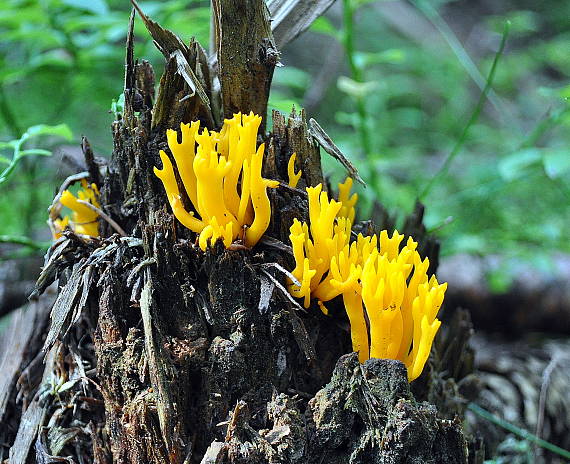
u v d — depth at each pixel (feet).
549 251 4.68
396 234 2.76
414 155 7.07
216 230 2.71
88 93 4.41
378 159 4.53
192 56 2.82
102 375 2.81
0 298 3.56
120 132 2.84
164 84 2.80
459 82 8.96
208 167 2.68
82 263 2.81
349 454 2.75
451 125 8.39
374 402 2.72
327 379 2.84
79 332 2.92
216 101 2.86
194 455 2.77
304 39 9.39
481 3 10.99
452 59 9.05
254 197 2.72
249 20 2.81
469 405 3.26
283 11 2.96
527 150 3.70
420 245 3.10
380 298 2.69
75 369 2.92
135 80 2.86
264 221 2.74
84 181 2.97
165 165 2.72
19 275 3.59
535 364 3.75
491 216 5.17
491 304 4.42
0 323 3.78
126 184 2.86
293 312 2.78
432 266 3.11
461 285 4.40
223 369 2.76
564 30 10.16
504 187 4.72
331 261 2.70
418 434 2.70
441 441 2.74
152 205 2.82
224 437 2.77
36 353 3.09
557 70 9.48
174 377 2.74
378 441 2.72
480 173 5.42
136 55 4.04
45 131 3.10
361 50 9.45
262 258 2.78
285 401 2.75
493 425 3.41
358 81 3.99
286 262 2.79
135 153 2.82
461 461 2.76
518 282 4.37
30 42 4.44
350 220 2.89
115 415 2.81
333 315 2.85
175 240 2.77
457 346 3.14
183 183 2.77
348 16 3.83
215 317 2.77
